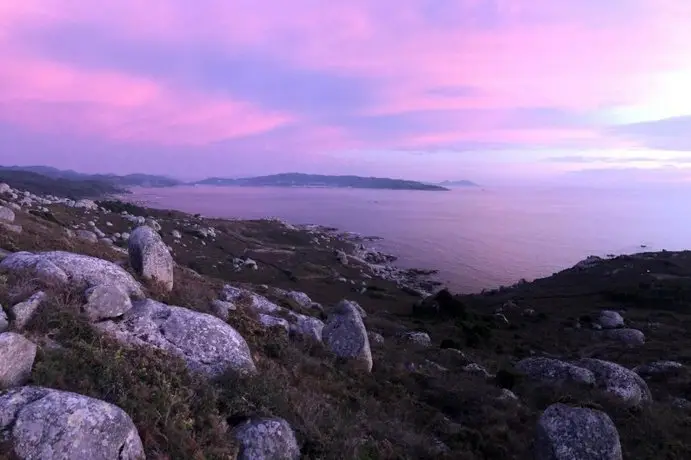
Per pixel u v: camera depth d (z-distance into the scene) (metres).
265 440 8.39
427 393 16.58
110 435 6.55
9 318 8.37
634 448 13.33
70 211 97.12
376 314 55.22
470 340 38.72
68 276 10.71
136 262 14.57
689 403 18.77
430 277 117.44
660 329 49.19
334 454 9.27
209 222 154.75
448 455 11.12
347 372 16.42
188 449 7.38
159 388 8.16
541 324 54.69
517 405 15.82
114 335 9.55
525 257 147.25
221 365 10.38
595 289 78.06
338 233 192.50
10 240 16.81
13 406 6.30
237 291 19.67
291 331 17.78
